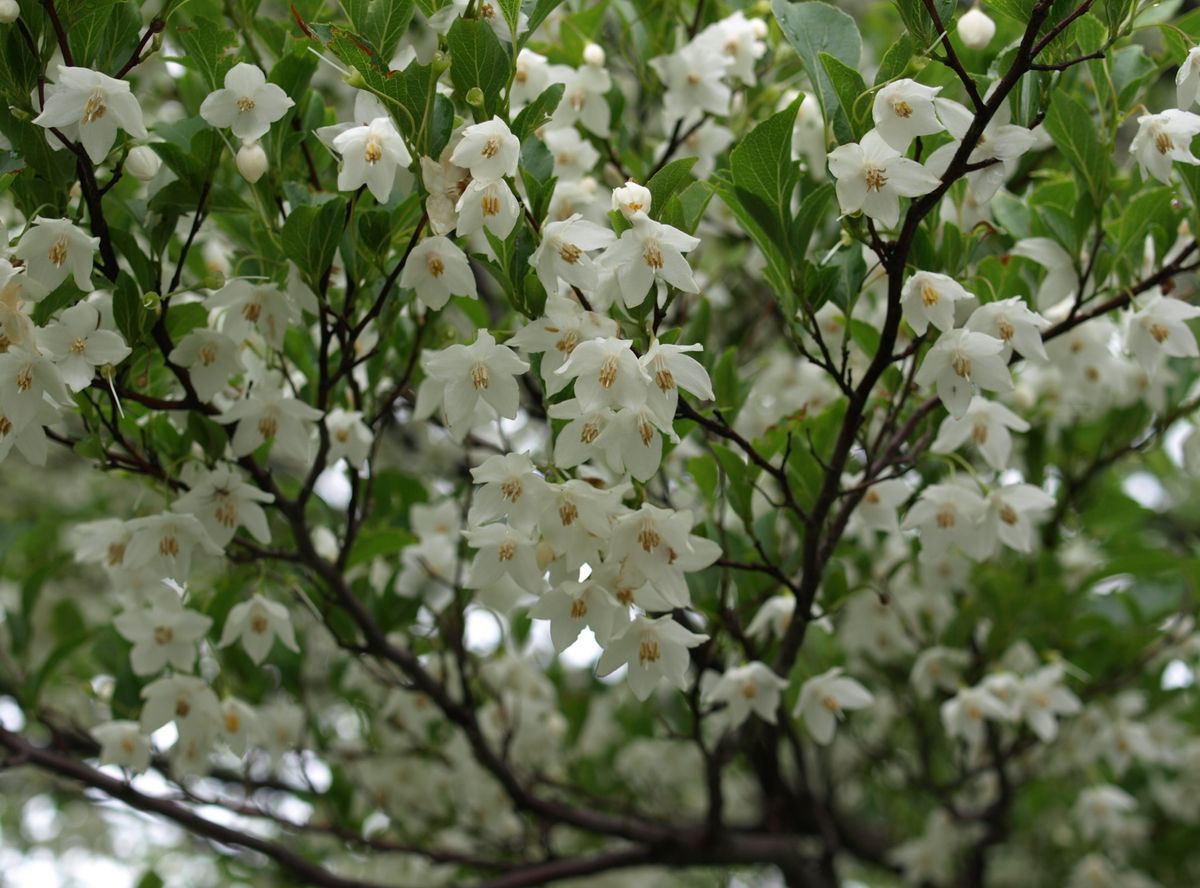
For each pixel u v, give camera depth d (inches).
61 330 82.3
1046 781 202.4
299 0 112.2
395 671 154.7
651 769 203.6
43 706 149.3
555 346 81.9
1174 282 111.0
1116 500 167.6
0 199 134.8
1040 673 136.8
